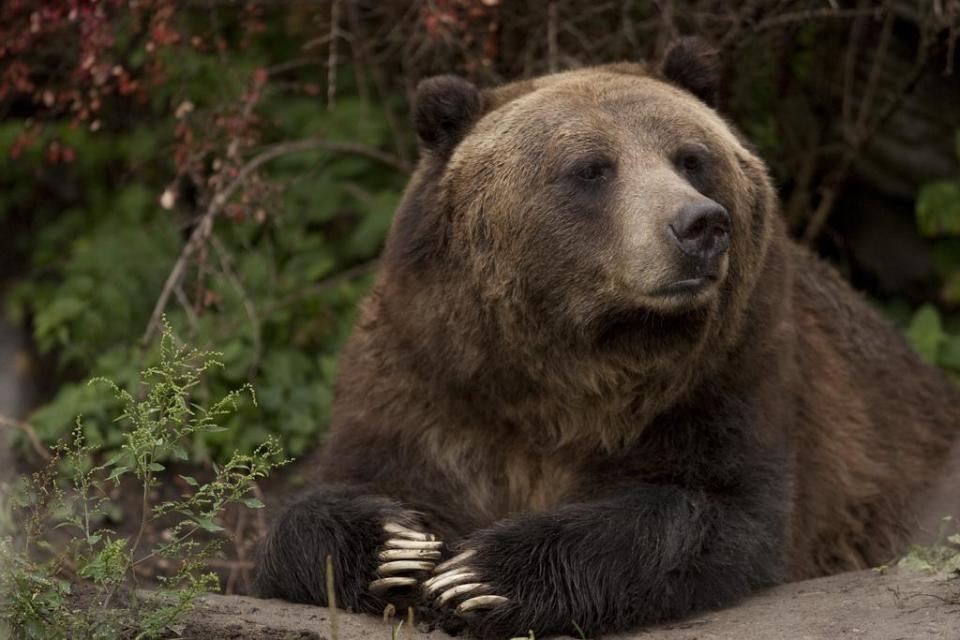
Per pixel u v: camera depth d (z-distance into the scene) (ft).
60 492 25.93
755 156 33.27
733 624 27.35
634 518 28.76
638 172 29.58
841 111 51.52
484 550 28.40
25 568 24.27
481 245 30.81
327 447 33.81
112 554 24.26
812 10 47.14
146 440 24.77
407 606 28.94
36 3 47.34
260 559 30.48
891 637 24.50
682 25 49.65
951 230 49.52
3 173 60.90
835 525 36.45
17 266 60.59
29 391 52.24
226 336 49.08
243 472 43.86
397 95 56.03
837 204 53.83
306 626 26.61
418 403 31.99
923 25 46.73
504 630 27.86
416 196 32.53
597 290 29.76
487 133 31.76
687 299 28.40
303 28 54.24
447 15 43.34
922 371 42.75
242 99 46.32
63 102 48.73
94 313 52.44
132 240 54.44
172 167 55.72
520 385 31.04
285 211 51.47
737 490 30.78
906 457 39.68
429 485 32.04
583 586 27.89
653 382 30.58
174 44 47.70
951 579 28.30
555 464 32.04
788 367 33.22
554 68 45.93
